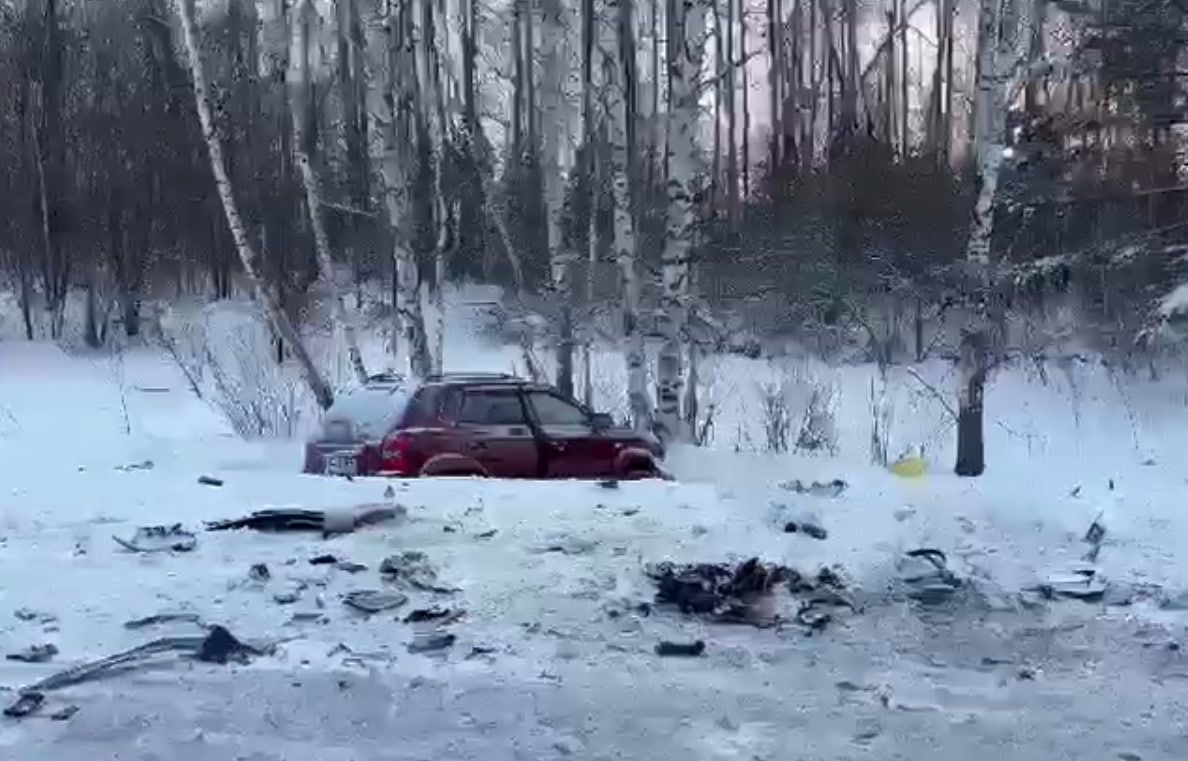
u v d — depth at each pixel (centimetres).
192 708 620
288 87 2353
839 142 3312
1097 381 2350
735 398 2184
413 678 671
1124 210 2425
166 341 3091
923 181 2897
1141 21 1998
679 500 1112
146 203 3966
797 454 1716
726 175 3794
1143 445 1911
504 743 583
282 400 2055
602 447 1408
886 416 1847
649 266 2305
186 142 3991
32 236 3981
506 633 757
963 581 866
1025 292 2261
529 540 959
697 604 809
